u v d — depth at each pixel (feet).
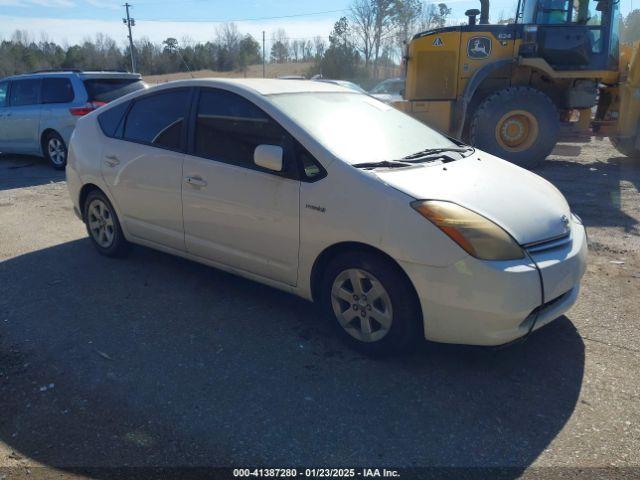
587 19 29.60
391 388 9.83
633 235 18.19
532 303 9.37
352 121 12.59
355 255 10.41
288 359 10.82
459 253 9.30
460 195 10.10
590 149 38.86
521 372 10.30
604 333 11.69
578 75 29.81
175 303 13.43
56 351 11.23
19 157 38.55
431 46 31.35
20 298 13.87
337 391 9.75
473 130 30.35
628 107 29.94
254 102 12.06
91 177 15.80
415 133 13.61
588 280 14.48
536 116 29.48
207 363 10.72
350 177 10.36
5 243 18.40
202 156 12.89
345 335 11.08
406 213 9.67
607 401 9.40
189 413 9.19
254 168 11.79
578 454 8.16
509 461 8.05
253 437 8.60
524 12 31.58
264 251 11.92
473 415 9.08
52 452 8.32
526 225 9.94
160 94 14.24
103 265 16.05
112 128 15.46
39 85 33.12
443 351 11.03
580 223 11.76
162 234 14.28
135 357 10.96
